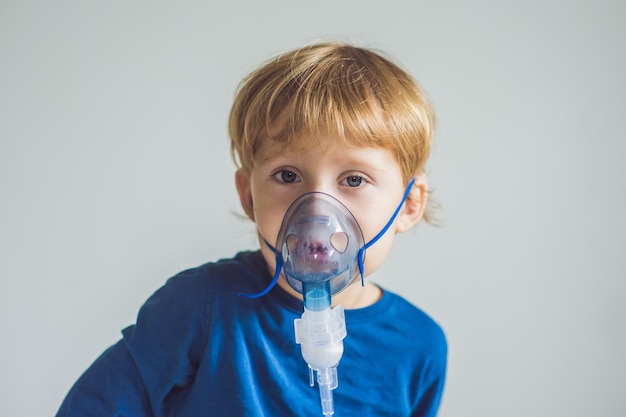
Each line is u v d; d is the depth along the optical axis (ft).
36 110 5.07
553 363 5.21
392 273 5.23
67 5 4.97
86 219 5.20
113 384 3.51
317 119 3.18
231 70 5.01
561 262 5.10
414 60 4.93
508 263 5.14
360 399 3.70
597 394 5.20
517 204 5.06
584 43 4.86
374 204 3.27
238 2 4.97
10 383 5.38
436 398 3.95
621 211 5.00
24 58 5.00
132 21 4.99
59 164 5.13
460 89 4.95
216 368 3.52
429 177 5.03
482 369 5.25
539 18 4.87
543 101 4.93
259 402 3.53
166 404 3.60
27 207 5.17
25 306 5.29
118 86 5.05
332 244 3.06
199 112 5.07
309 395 3.61
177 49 5.02
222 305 3.60
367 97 3.34
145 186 5.16
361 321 3.75
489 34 4.90
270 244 3.31
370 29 4.94
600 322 5.14
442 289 5.21
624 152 4.93
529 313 5.18
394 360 3.78
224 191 5.12
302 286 3.07
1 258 5.22
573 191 5.01
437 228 5.15
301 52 3.71
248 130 3.41
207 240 5.17
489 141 4.99
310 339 3.03
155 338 3.53
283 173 3.26
